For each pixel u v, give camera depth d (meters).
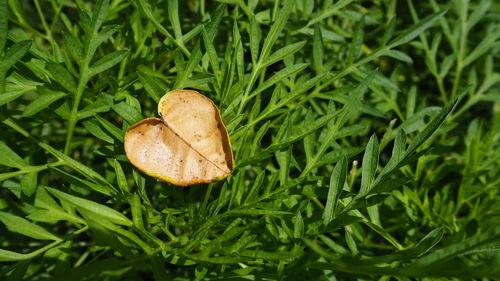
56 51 0.38
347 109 0.38
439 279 0.36
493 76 0.49
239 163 0.38
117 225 0.36
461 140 0.53
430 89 0.54
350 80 0.45
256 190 0.37
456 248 0.31
